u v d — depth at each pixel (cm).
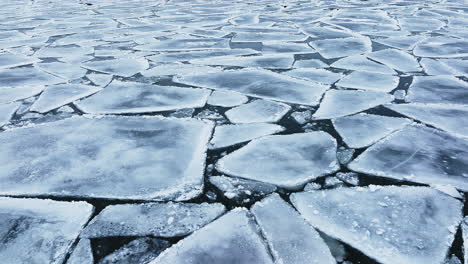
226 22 1633
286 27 1482
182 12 2011
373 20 1591
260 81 820
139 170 496
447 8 1919
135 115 660
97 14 2023
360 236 385
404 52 1041
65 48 1195
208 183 473
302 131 593
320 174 482
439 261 357
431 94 730
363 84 793
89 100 733
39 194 454
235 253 371
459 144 540
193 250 375
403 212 412
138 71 921
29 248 379
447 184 454
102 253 375
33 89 802
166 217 417
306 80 823
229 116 650
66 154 535
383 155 517
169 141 565
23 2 2833
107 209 429
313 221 406
